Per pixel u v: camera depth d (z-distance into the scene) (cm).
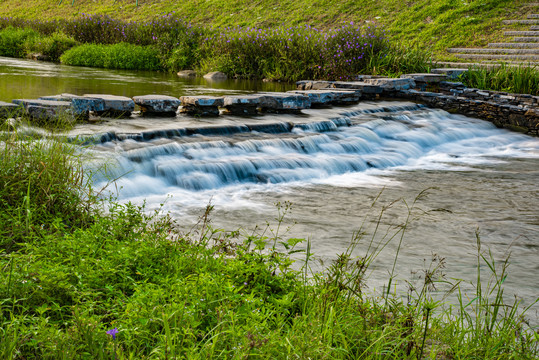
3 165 511
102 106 915
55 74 1655
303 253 520
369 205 709
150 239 435
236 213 648
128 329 278
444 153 1091
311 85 1556
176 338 275
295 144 922
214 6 3089
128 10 3450
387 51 1784
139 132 808
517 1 2241
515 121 1330
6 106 769
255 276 374
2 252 403
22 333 273
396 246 562
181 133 864
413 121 1262
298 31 2123
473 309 420
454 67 1734
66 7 3888
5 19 2931
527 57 1764
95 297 329
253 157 836
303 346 279
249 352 266
